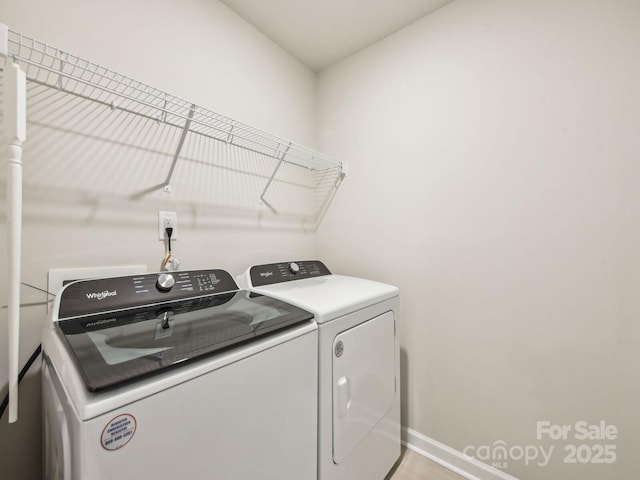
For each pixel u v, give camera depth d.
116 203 1.18
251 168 1.75
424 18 1.67
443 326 1.58
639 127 1.07
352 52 2.01
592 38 1.16
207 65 1.50
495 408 1.40
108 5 1.15
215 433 0.68
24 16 0.96
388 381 1.42
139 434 0.56
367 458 1.26
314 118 2.24
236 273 1.66
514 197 1.35
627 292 1.09
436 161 1.60
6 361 0.93
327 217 2.18
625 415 1.10
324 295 1.25
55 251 1.02
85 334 0.76
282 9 1.63
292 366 0.90
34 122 0.98
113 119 1.17
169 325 0.86
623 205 1.10
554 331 1.25
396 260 1.78
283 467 0.87
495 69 1.40
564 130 1.22
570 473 1.21
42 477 0.97
